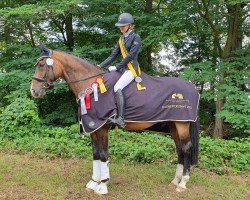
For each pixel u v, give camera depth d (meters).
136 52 5.66
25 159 7.68
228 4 10.62
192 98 5.86
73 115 12.62
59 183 6.16
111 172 6.87
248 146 8.33
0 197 5.47
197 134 5.97
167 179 6.54
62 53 5.75
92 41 13.98
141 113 5.66
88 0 12.09
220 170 7.31
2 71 13.42
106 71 5.91
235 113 10.17
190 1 11.78
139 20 12.19
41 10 10.76
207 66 11.19
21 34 13.73
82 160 7.71
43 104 13.49
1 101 12.62
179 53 14.50
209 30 12.80
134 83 5.75
